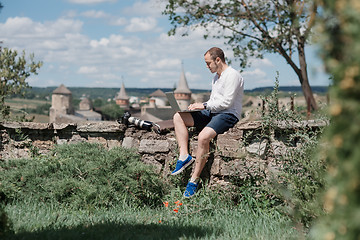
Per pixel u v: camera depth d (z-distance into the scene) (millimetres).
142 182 5367
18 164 5719
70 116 121000
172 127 6148
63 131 6750
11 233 3467
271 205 4973
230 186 5324
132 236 3697
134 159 5848
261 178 5148
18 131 6531
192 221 4434
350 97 1510
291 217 4125
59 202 5016
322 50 1624
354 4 1488
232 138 5465
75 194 5066
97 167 5418
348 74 1502
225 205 5051
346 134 1510
